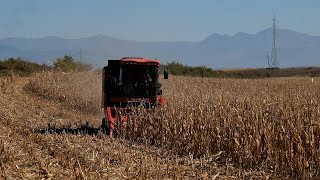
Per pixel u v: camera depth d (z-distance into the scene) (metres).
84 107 32.53
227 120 15.79
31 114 27.52
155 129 18.62
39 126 23.27
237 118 15.25
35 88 39.28
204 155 14.80
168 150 16.66
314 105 15.38
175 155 15.88
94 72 45.06
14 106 30.12
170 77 57.84
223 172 13.41
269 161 13.88
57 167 12.28
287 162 13.26
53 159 13.33
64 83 39.31
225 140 15.30
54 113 29.06
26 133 18.88
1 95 34.72
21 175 11.12
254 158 14.06
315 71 106.00
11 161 12.63
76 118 27.83
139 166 12.72
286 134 13.63
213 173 13.24
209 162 14.41
